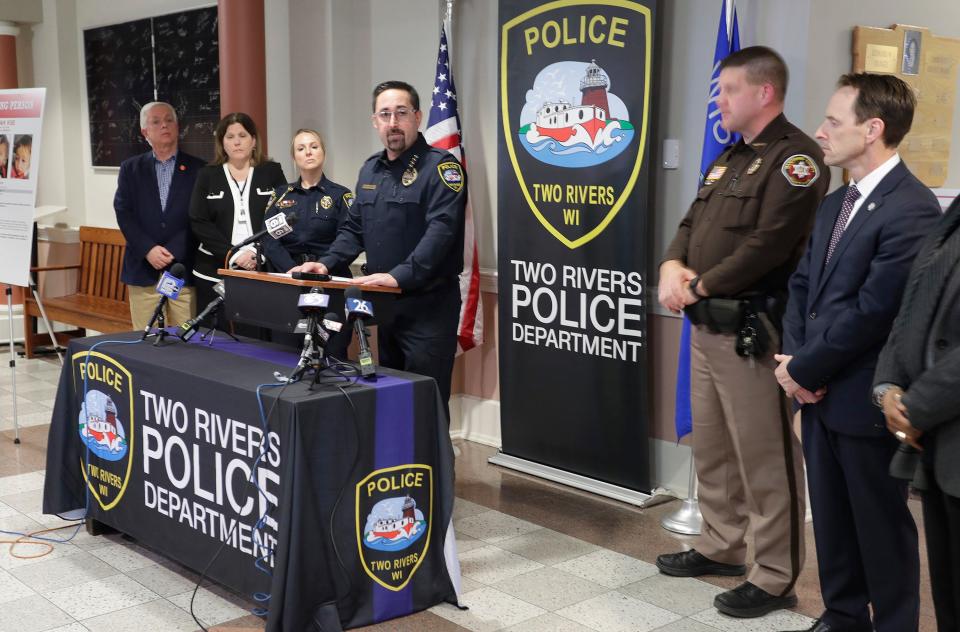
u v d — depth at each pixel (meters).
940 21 4.18
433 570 2.98
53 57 7.38
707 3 3.76
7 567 3.30
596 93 4.02
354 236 3.88
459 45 4.77
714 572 3.26
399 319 3.71
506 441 4.60
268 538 2.75
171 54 6.43
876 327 2.35
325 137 5.23
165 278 3.48
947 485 1.99
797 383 2.51
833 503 2.58
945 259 2.05
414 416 2.86
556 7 4.13
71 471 3.62
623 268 3.99
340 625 2.73
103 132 7.23
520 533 3.67
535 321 4.38
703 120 3.82
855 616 2.62
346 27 5.16
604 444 4.18
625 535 3.67
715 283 2.84
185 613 2.95
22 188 4.51
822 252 2.54
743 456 2.94
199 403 2.96
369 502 2.79
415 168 3.65
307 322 2.90
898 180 2.40
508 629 2.86
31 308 6.81
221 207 4.60
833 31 3.65
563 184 4.18
